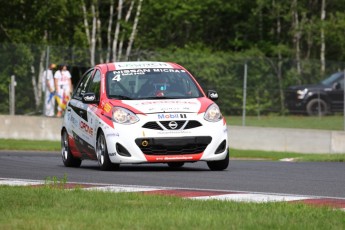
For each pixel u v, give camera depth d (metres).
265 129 83.69
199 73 94.38
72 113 50.41
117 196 31.14
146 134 44.25
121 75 47.41
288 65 97.69
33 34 132.12
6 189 33.41
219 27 160.25
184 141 44.34
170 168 48.44
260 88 95.62
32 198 30.45
